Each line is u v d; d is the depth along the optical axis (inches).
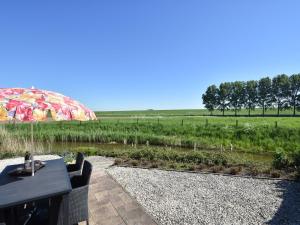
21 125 915.4
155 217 176.7
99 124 1016.9
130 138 701.3
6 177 140.4
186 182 255.8
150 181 257.8
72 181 168.6
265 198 212.8
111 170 299.3
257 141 622.8
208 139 676.7
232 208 192.7
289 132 632.4
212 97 2738.7
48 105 115.0
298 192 226.5
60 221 120.3
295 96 2442.2
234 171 285.7
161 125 922.7
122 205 189.9
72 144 679.7
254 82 2657.5
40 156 308.7
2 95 117.7
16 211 132.8
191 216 178.9
